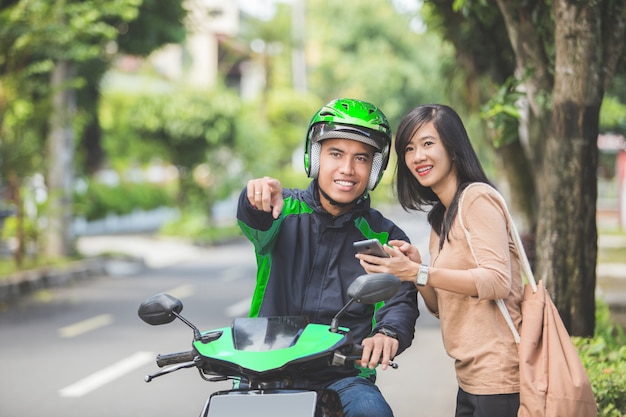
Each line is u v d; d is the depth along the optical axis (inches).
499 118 317.1
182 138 1312.7
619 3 274.1
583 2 269.9
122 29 850.8
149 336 490.9
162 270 924.0
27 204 840.3
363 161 171.5
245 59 2274.9
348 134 168.2
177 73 2154.3
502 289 157.2
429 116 167.6
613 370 242.2
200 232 1334.9
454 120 167.3
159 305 161.8
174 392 356.2
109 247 1143.6
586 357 254.7
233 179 1422.2
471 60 506.6
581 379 158.4
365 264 155.6
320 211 174.1
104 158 1421.0
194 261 1047.0
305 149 174.7
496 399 161.9
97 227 1406.3
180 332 503.5
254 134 1437.0
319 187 174.9
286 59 2230.6
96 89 987.9
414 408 327.6
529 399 157.8
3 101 745.0
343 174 169.9
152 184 1624.0
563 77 276.2
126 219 1514.5
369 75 2343.8
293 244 174.1
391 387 364.2
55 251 894.4
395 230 178.9
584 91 274.5
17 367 406.6
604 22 277.0
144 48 874.1
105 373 392.5
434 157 166.6
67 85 789.2
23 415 320.5
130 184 1518.2
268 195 161.2
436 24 496.4
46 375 388.8
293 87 2213.3
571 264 280.2
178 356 159.9
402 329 162.2
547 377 159.0
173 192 1690.5
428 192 176.2
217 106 1322.6
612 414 226.5
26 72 748.6
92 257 924.6
